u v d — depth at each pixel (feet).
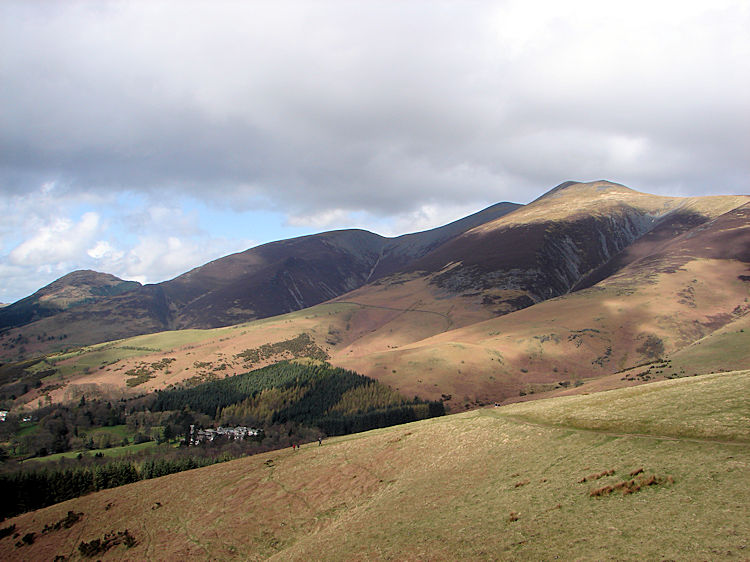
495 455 218.79
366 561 160.66
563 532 137.08
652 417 201.87
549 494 163.73
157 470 449.06
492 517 160.97
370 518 200.34
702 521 121.29
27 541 305.53
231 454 558.15
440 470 226.17
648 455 167.73
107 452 613.52
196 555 233.76
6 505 404.16
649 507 136.05
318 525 223.71
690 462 153.38
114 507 322.75
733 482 134.41
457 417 311.47
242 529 245.65
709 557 106.73
